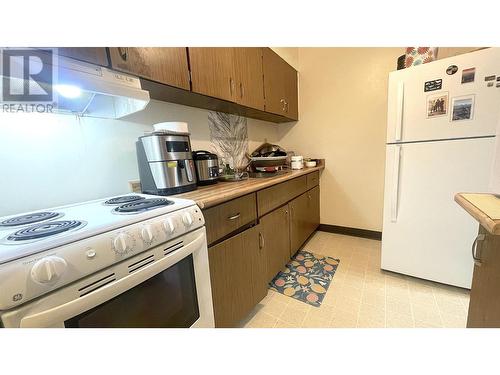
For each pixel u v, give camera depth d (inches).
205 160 56.8
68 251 20.5
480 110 51.1
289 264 80.2
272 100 81.4
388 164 65.3
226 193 44.4
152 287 28.9
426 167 59.4
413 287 64.0
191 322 34.4
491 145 50.9
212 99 57.3
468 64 50.9
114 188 47.5
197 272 34.8
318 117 104.0
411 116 59.4
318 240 100.4
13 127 34.3
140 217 27.8
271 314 56.2
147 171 45.8
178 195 43.7
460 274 58.9
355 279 69.8
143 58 38.6
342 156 101.3
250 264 52.1
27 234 21.7
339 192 104.7
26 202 35.8
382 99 89.7
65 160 40.0
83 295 21.3
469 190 54.6
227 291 45.0
